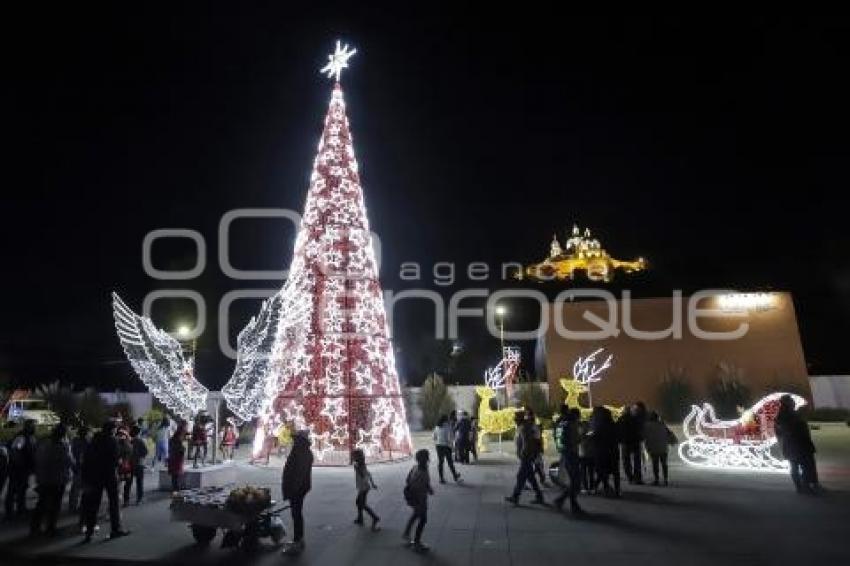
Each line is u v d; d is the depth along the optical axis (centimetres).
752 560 748
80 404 2641
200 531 887
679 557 768
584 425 1286
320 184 1862
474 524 973
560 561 766
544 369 3603
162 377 1759
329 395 1747
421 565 767
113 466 938
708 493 1195
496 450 2112
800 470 1280
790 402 1205
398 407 1877
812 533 872
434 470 1614
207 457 1931
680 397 3023
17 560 834
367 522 1009
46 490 949
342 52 1956
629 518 988
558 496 1180
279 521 904
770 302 3198
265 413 1825
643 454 1630
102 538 926
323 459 1734
